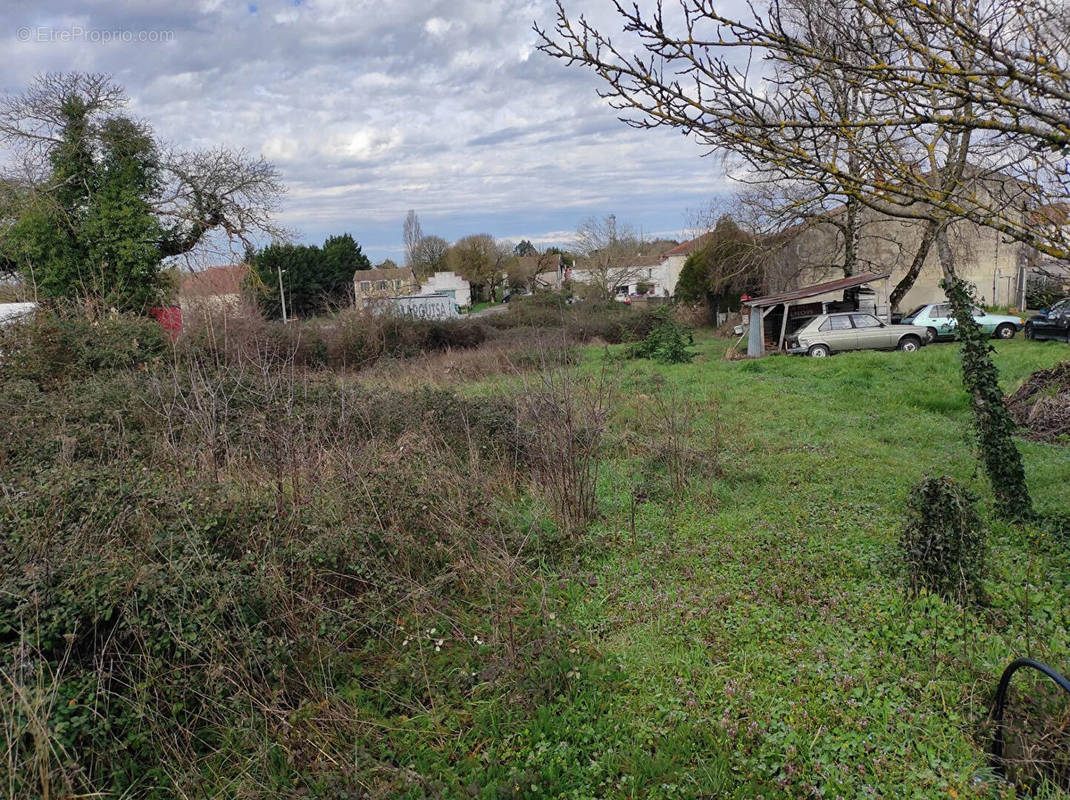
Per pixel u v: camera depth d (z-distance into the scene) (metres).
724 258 31.58
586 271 56.34
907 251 26.33
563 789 3.49
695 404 12.92
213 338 11.39
